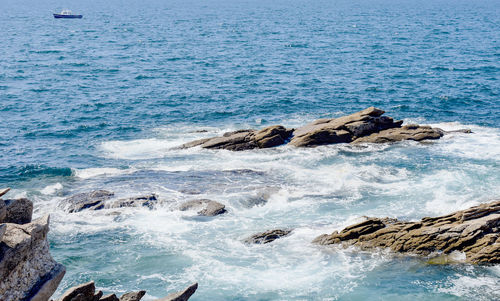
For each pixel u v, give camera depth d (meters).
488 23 198.75
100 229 32.03
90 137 53.59
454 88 74.81
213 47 124.69
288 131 49.44
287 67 94.25
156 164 44.62
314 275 26.94
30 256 14.84
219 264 28.12
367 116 49.53
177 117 60.97
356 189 37.84
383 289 25.64
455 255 27.75
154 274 27.28
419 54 110.19
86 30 171.75
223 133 54.06
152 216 33.56
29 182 40.91
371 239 29.44
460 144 47.44
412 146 47.00
